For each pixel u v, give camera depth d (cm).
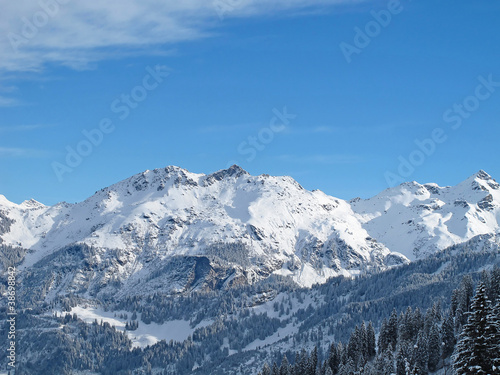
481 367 14062
